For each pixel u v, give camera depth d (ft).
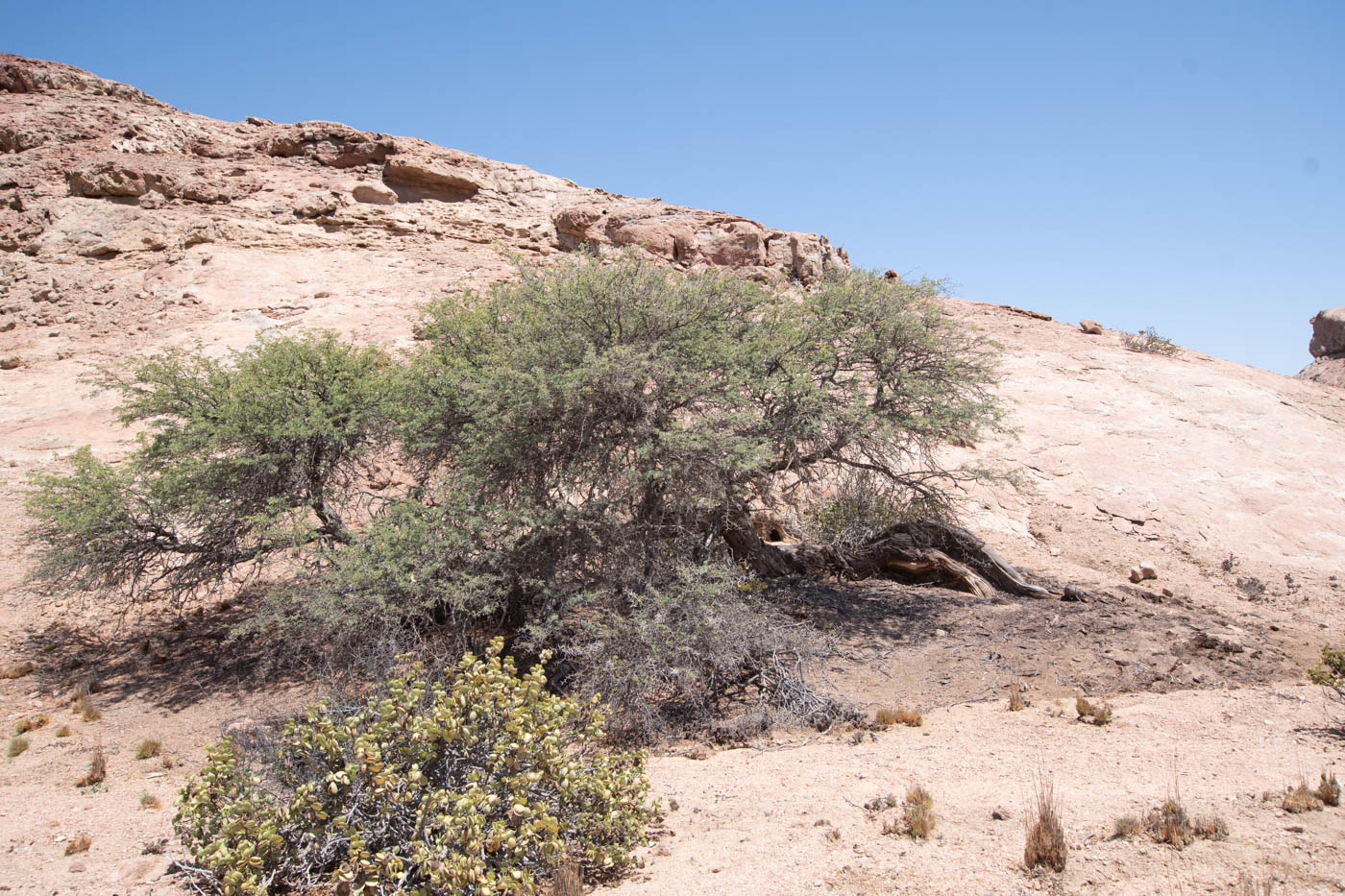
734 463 32.04
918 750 22.18
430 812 15.40
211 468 34.09
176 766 24.57
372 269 74.90
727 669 27.32
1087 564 45.06
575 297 34.88
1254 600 40.96
